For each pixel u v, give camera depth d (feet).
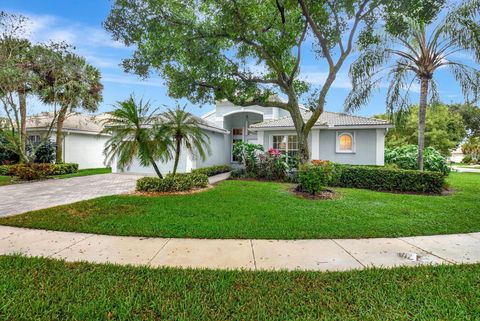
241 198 26.37
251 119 67.21
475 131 114.32
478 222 18.30
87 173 52.65
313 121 32.37
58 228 16.74
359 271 11.10
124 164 29.25
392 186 32.14
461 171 65.46
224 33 28.22
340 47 30.04
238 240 14.97
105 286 9.83
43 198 27.30
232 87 33.24
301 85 36.06
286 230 16.46
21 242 14.51
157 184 30.04
